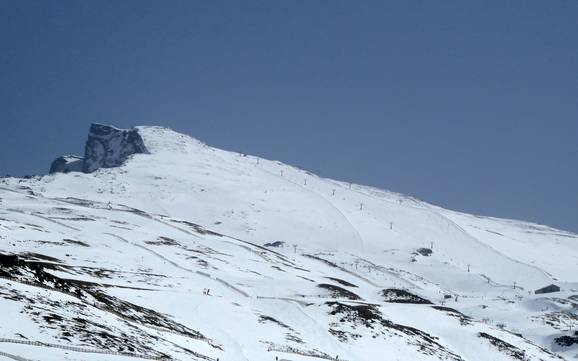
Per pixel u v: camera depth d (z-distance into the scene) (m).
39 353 46.16
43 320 54.72
